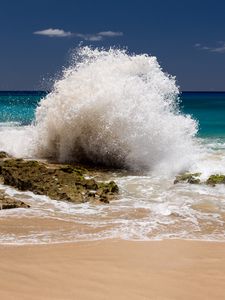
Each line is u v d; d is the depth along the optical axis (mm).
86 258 5285
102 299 4145
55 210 7523
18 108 32719
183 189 9000
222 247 5855
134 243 5922
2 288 4281
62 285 4438
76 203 8000
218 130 21828
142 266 5074
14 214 7184
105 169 11109
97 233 6332
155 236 6270
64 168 9609
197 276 4820
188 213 7480
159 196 8578
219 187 9117
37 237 6090
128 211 7551
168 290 4426
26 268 4891
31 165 9328
